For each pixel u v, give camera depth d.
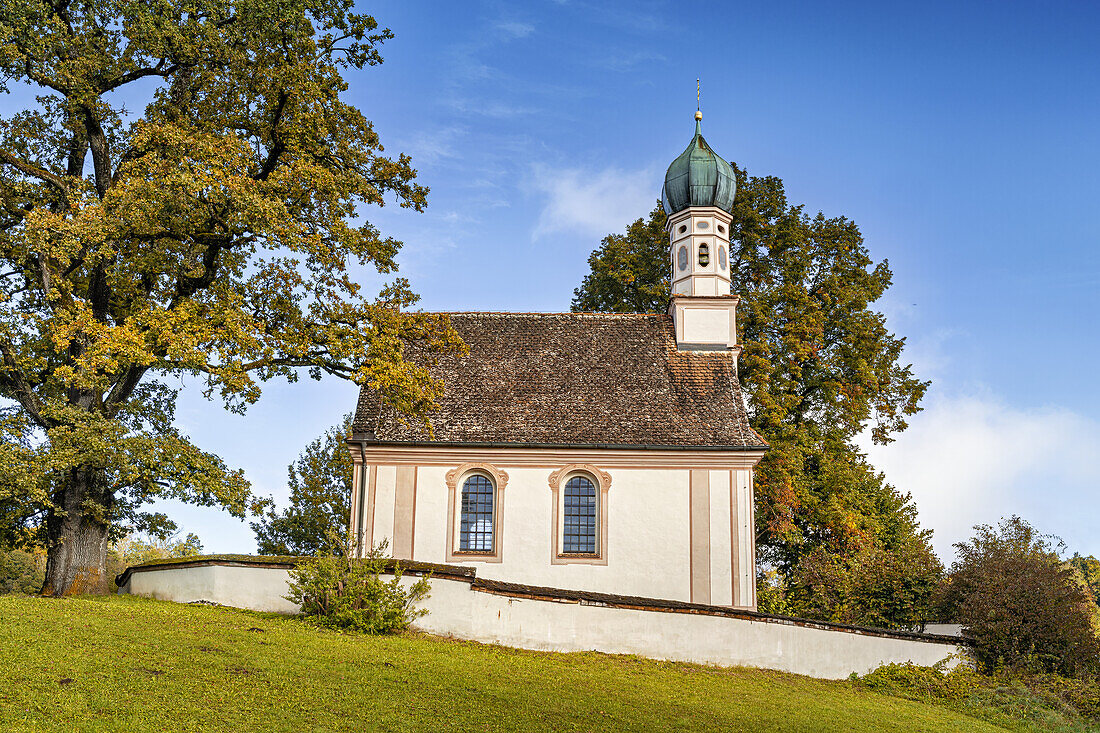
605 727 16.75
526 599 23.28
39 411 24.92
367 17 25.56
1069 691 24.31
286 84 24.48
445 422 31.66
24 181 24.27
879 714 20.70
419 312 27.09
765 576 39.84
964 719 21.58
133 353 22.03
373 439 30.84
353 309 25.78
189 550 60.38
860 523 40.72
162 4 23.80
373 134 26.31
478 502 31.11
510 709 17.03
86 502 24.36
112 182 25.61
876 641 25.39
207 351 23.06
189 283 26.03
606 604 23.64
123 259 26.00
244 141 23.67
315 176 24.05
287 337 24.69
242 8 24.00
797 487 39.41
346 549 23.12
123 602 22.53
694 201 36.44
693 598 30.06
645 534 30.55
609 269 44.72
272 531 42.47
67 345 22.80
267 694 15.94
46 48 23.25
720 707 19.36
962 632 27.77
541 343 34.78
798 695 21.61
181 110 25.64
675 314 35.25
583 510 31.09
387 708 16.08
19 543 26.33
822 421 42.09
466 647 21.77
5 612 19.48
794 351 40.50
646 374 33.72
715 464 30.98
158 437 23.62
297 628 21.22
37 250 22.83
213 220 23.81
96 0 24.23
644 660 23.06
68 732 13.20
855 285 42.72
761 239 43.34
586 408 32.34
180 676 16.28
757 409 39.69
